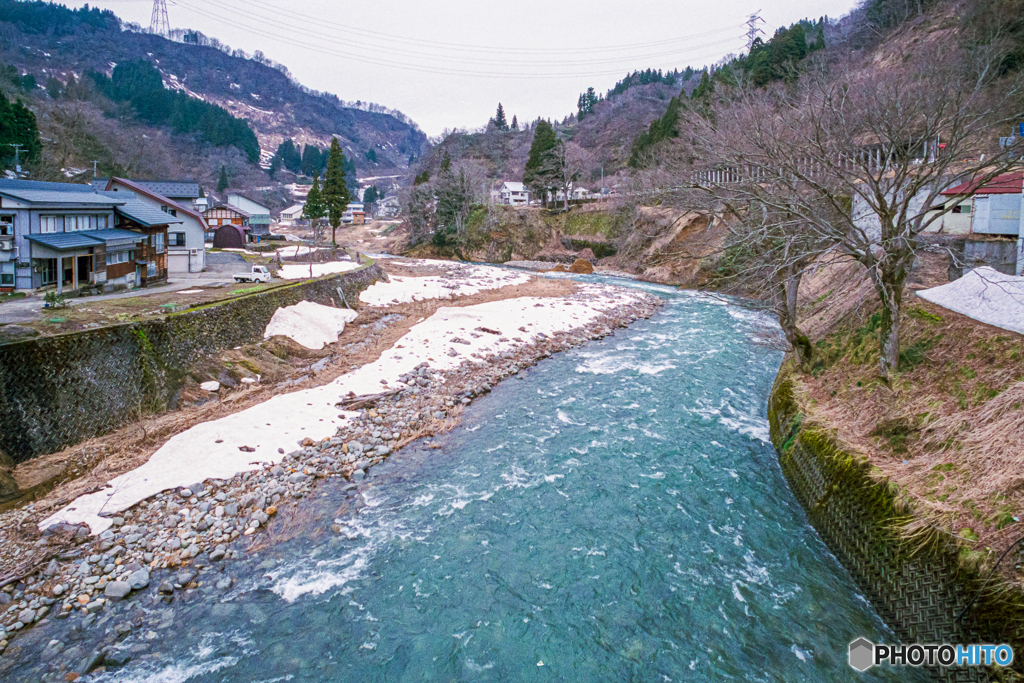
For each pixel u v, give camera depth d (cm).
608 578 1129
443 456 1650
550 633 994
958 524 942
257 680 890
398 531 1277
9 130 4806
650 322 3475
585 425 1870
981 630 809
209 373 1972
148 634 969
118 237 2364
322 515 1326
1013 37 2823
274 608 1040
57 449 1479
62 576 1077
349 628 999
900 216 1430
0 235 1986
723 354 2728
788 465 1527
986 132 1551
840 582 1114
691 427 1853
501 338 2822
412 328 2916
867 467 1206
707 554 1203
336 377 2191
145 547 1163
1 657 909
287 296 2656
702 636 982
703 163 2216
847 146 1551
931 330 1530
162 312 1942
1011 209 2042
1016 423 1078
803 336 1884
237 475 1444
